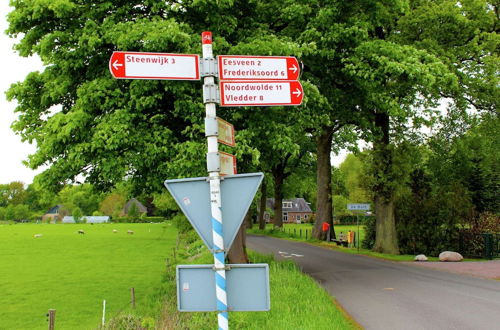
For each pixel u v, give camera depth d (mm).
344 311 9961
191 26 13352
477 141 27562
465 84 23516
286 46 12664
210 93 4156
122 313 10289
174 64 4211
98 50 13492
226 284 3871
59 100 14992
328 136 35125
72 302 17969
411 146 25031
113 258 33188
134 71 4137
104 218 131250
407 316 9492
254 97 4309
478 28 23469
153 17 12812
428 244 25891
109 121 12375
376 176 24438
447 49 23031
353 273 16516
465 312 9852
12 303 17953
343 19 15305
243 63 4320
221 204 3945
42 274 25328
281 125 13430
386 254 24312
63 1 12711
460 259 21406
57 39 13430
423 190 26781
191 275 3938
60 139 12766
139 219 128000
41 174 13438
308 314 8195
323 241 34938
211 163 3951
